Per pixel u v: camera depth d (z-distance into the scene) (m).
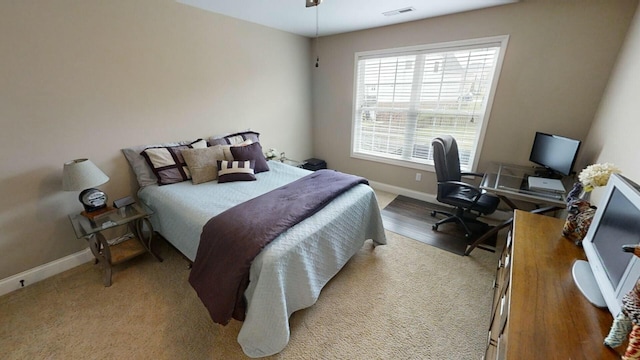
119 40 2.24
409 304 1.85
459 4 2.53
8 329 1.65
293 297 1.60
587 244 1.12
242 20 3.09
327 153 4.52
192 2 2.52
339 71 3.92
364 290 1.98
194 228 1.82
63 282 2.07
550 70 2.46
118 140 2.38
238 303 1.46
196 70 2.81
